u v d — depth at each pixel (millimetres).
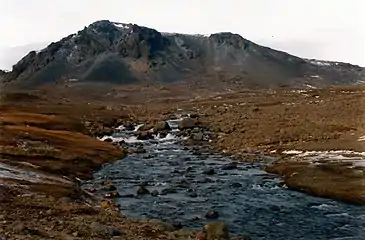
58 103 198125
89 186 52375
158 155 83062
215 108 179375
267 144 85688
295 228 35906
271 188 52094
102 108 195000
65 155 67688
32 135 82938
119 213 37969
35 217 30641
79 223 29906
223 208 42469
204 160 75375
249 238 32750
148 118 159250
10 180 43156
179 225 35375
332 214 40406
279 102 168500
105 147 86000
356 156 64750
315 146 76000
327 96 174125
